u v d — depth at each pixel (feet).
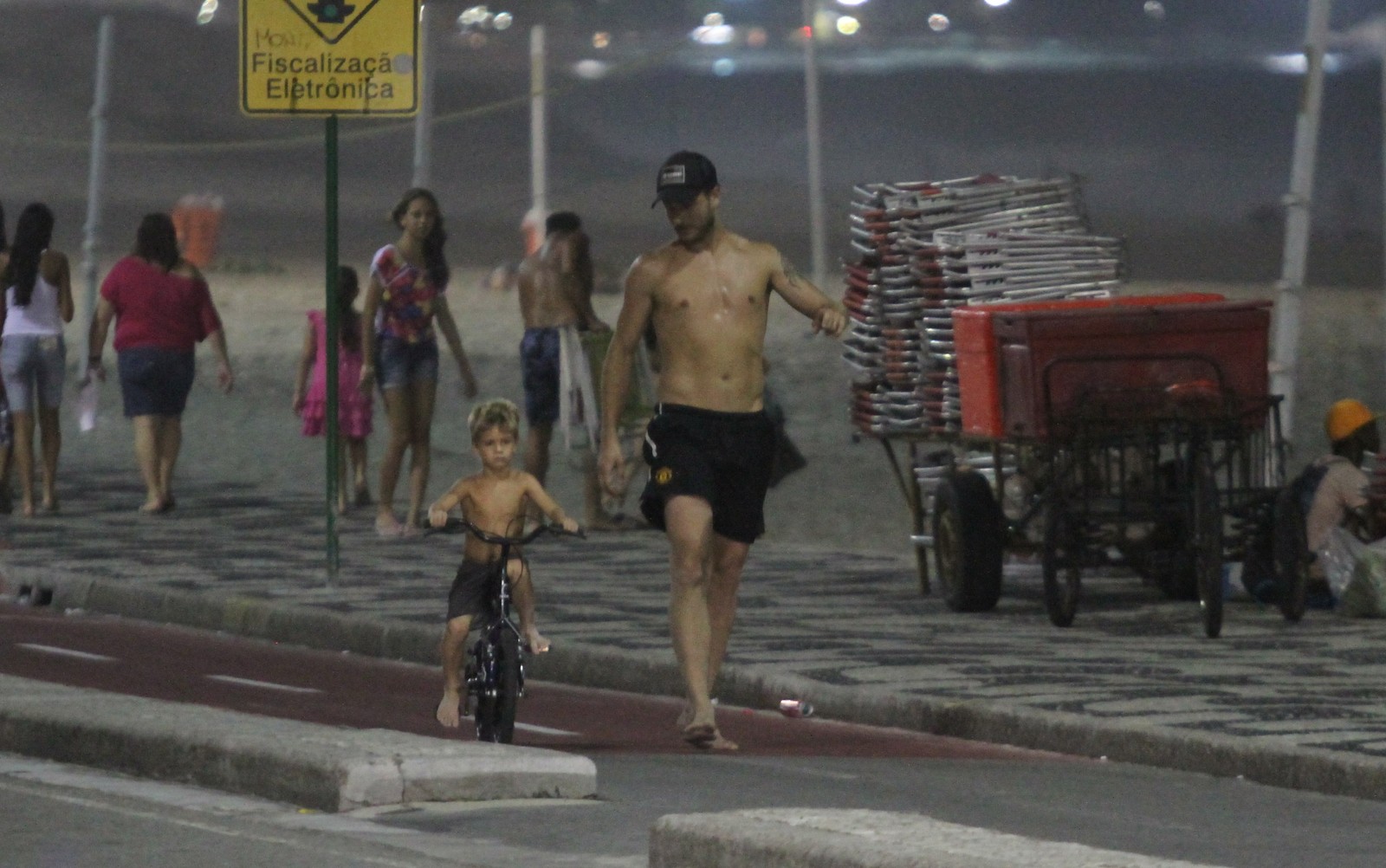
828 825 56.29
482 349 224.53
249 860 58.95
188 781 69.92
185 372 138.82
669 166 75.77
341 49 110.11
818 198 271.69
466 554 75.31
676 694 88.89
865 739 79.56
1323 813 66.69
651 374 144.97
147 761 71.20
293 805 66.69
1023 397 100.53
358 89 110.11
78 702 76.84
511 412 74.59
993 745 78.33
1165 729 74.54
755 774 72.33
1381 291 288.30
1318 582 103.35
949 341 107.14
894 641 94.79
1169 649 92.32
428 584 111.34
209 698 87.76
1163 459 102.78
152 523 134.62
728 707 87.20
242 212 430.61
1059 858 52.37
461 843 61.82
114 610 110.93
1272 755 71.15
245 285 301.84
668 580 113.50
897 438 112.57
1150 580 109.19
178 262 138.72
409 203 129.49
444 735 80.43
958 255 106.93
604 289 287.69
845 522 137.80
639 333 77.00
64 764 73.56
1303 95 114.93
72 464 163.73
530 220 288.92
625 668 90.79
